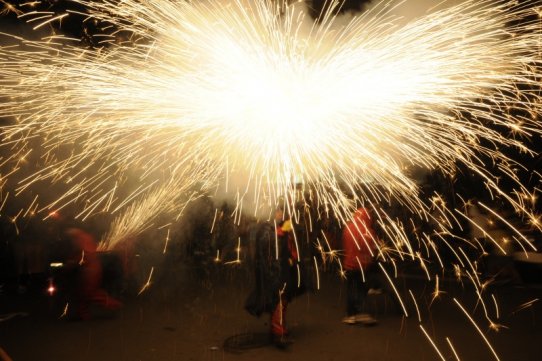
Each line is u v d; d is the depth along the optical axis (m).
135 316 8.01
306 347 6.21
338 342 6.40
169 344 6.44
